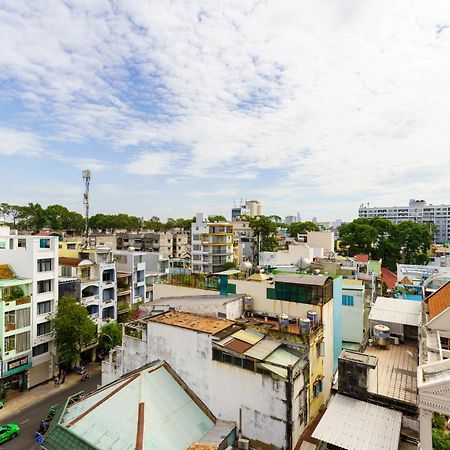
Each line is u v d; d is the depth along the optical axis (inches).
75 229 4023.1
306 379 756.0
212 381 759.7
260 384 696.4
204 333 775.1
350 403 639.1
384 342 897.5
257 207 6373.0
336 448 567.5
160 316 934.4
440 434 559.2
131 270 1952.5
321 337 879.1
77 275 1593.3
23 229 3452.3
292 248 2082.9
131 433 634.8
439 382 501.7
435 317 790.5
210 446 609.6
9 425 1026.1
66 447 642.8
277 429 675.4
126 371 921.5
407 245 3312.0
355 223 3339.1
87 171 2126.0
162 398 738.8
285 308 944.3
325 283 925.8
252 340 786.8
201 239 2871.6
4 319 1222.3
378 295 1870.1
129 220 4862.2
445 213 6279.5
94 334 1481.3
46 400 1242.0
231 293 1047.6
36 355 1338.6
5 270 1354.6
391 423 578.9
